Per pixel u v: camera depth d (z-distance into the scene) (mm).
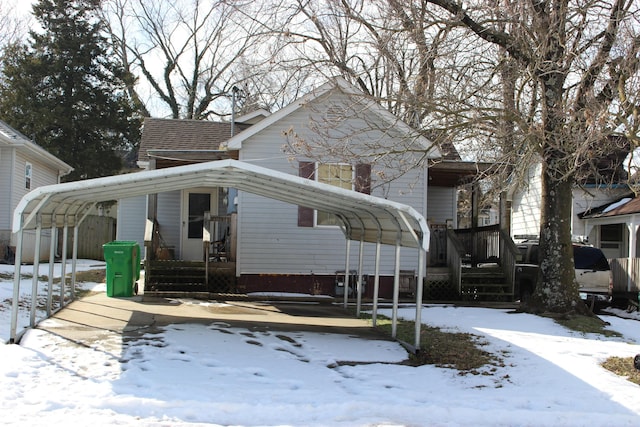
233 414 5762
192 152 15227
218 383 6734
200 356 7852
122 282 13219
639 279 15859
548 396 6809
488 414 6055
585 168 14219
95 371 6883
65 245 11188
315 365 7848
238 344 8703
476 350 8984
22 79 30328
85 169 30906
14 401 5719
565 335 10281
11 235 20406
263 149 14766
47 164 25188
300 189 9375
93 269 20141
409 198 15008
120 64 33875
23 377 6488
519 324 11062
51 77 31125
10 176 20547
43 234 23234
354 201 9344
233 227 14781
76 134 31172
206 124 20047
